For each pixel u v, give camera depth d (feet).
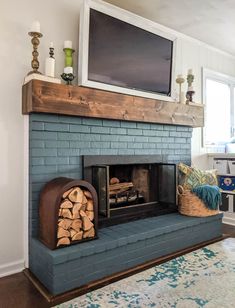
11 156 6.36
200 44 11.03
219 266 6.46
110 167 8.59
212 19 9.14
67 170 6.79
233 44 11.28
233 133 12.72
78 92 6.42
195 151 11.02
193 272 6.15
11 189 6.35
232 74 12.62
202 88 11.16
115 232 6.63
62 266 5.27
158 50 8.47
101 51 7.08
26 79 6.14
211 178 8.91
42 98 5.87
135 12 8.66
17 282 5.81
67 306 4.84
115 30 7.37
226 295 5.19
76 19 7.38
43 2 6.82
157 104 8.21
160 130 9.00
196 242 8.00
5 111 6.27
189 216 8.29
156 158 8.84
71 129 6.84
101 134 7.45
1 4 6.21
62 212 5.59
